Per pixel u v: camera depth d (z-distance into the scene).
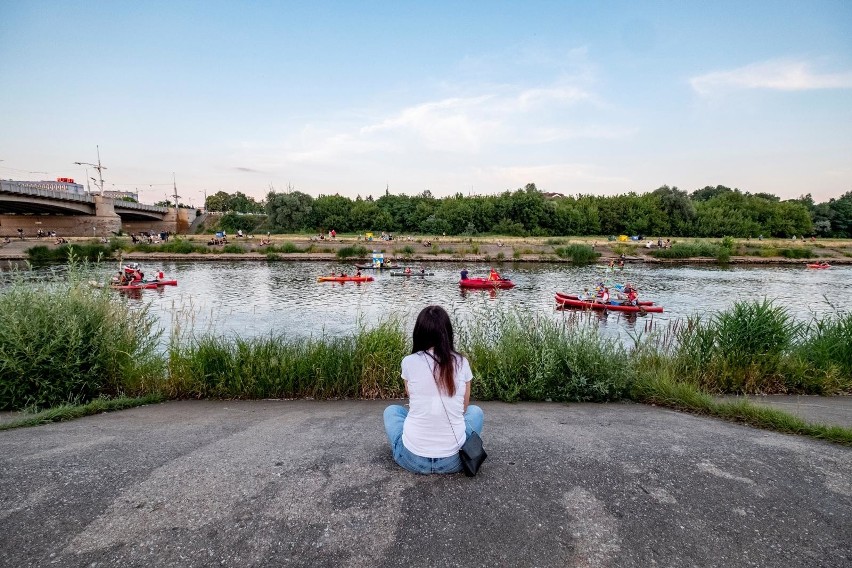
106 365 6.00
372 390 6.51
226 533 2.52
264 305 20.88
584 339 6.57
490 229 78.19
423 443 3.05
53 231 60.88
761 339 7.01
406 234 76.75
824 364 7.02
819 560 2.41
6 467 3.32
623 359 6.43
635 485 3.15
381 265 37.84
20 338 5.28
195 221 84.75
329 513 2.73
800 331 7.95
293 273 34.78
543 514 2.78
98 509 2.74
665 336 8.62
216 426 4.57
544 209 78.88
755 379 6.52
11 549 2.34
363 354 6.83
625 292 21.80
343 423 4.68
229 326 16.16
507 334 6.98
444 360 3.01
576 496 2.99
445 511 2.78
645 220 78.62
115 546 2.39
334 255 46.94
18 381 5.28
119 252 43.94
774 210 82.69
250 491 2.98
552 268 41.41
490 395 6.04
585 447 3.85
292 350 7.09
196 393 6.36
